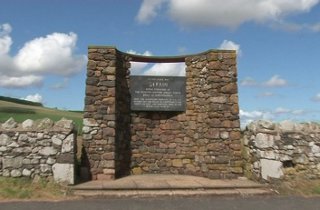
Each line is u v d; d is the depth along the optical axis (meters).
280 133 9.54
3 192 8.09
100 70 10.52
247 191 8.76
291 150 9.38
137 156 11.34
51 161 9.00
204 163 10.66
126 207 7.34
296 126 9.84
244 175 10.41
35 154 9.01
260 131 9.70
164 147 11.49
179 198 8.27
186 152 11.35
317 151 9.48
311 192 8.70
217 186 9.05
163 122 11.62
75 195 8.28
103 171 10.05
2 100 47.66
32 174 8.91
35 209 7.09
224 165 10.42
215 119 10.61
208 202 7.86
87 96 10.34
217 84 10.75
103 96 10.40
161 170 11.37
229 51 10.95
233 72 10.84
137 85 11.47
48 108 43.03
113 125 10.30
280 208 7.36
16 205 7.38
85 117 10.24
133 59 11.69
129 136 11.30
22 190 8.28
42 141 9.07
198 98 11.25
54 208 7.18
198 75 11.33
